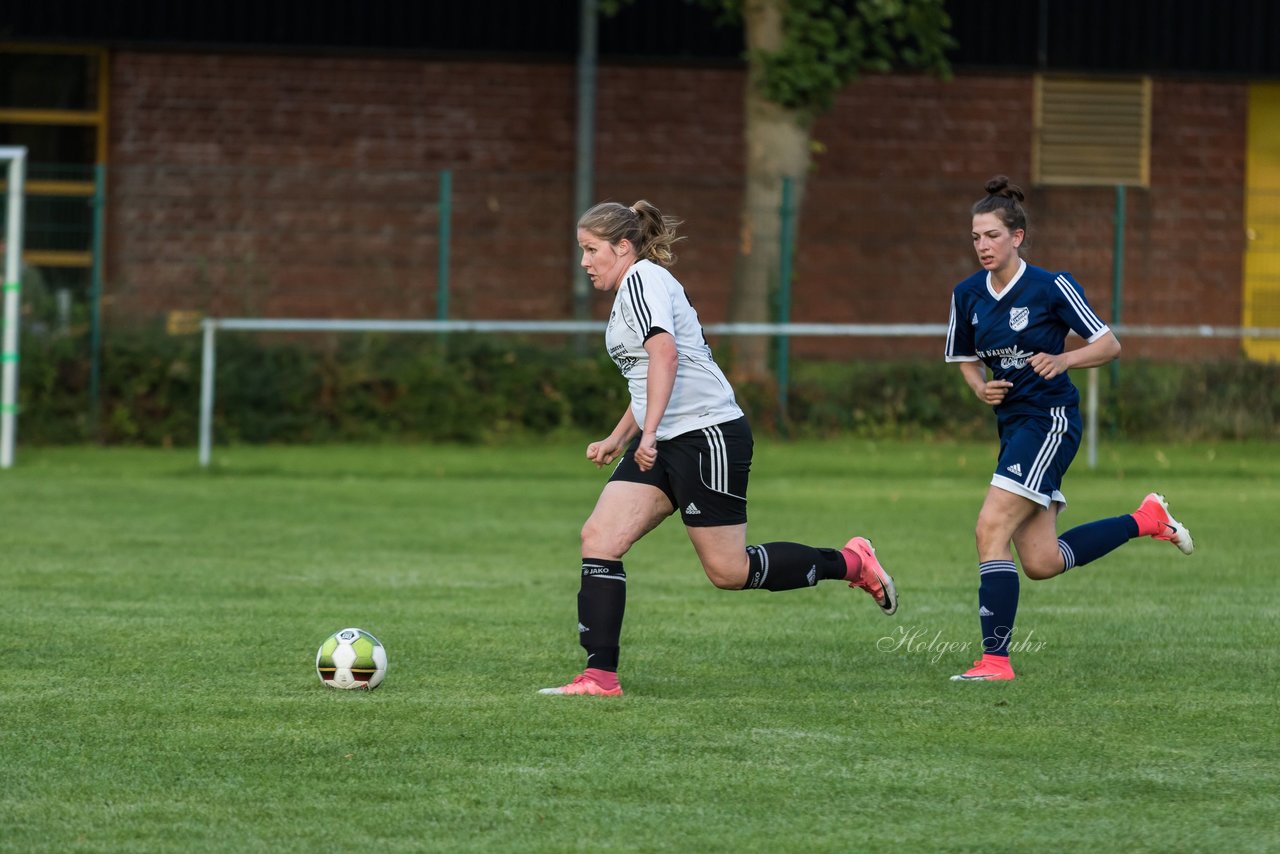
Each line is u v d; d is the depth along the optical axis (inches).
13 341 2156.7
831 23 2642.7
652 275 847.7
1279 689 881.5
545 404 2534.5
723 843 602.9
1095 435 2250.2
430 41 3125.0
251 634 1037.8
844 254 2679.6
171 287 2539.4
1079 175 3307.1
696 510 863.1
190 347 2479.1
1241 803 655.8
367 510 1779.0
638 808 645.9
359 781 682.8
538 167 3186.5
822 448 2477.9
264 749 733.9
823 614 1146.7
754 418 2568.9
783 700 847.1
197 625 1069.1
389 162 3157.0
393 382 2514.8
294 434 2493.8
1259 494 1984.5
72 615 1103.0
